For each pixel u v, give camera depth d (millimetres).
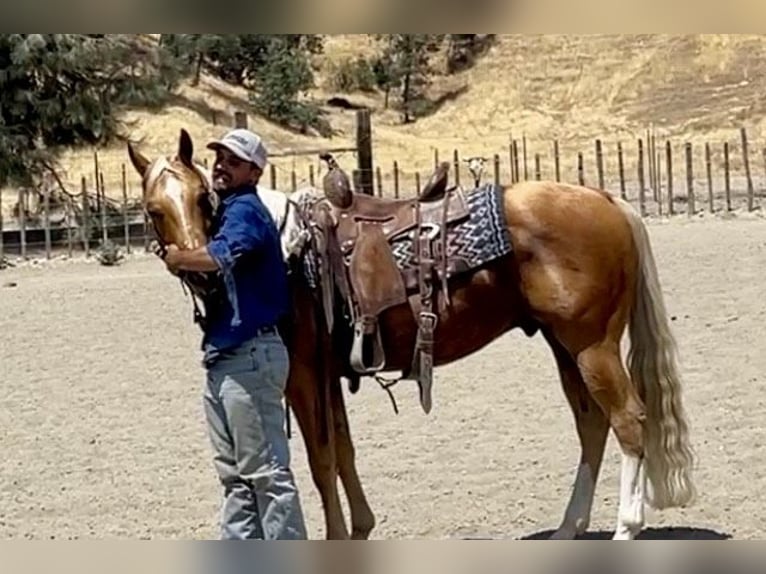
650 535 6551
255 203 5422
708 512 6918
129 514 7379
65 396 10625
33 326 14188
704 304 13320
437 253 6203
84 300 15922
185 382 11000
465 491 7488
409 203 6332
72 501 7660
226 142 5410
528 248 6188
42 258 21031
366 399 9883
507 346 11789
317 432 6047
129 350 12555
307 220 6117
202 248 5301
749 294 13789
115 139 26766
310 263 6059
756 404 9195
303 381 6047
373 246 6207
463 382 10359
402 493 7492
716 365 10492
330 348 6137
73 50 23891
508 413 9312
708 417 8891
